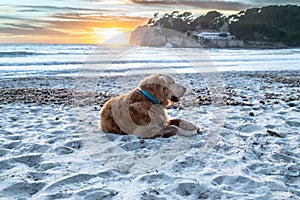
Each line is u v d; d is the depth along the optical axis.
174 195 1.83
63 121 3.66
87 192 1.88
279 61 19.11
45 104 4.94
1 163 2.32
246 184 1.97
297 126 3.36
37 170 2.24
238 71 12.13
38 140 2.91
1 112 4.28
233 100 5.01
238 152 2.53
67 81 8.84
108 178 2.09
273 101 4.90
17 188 1.95
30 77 9.88
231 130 3.17
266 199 1.78
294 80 8.68
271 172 2.16
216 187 1.91
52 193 1.86
